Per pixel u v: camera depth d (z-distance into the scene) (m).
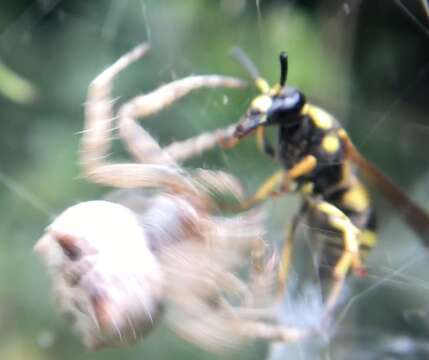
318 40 0.08
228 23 0.08
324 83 0.07
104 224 0.05
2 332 0.07
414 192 0.07
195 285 0.05
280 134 0.06
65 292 0.05
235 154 0.06
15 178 0.08
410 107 0.08
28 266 0.07
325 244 0.06
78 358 0.07
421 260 0.06
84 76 0.08
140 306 0.05
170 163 0.05
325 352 0.06
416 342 0.06
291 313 0.05
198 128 0.06
